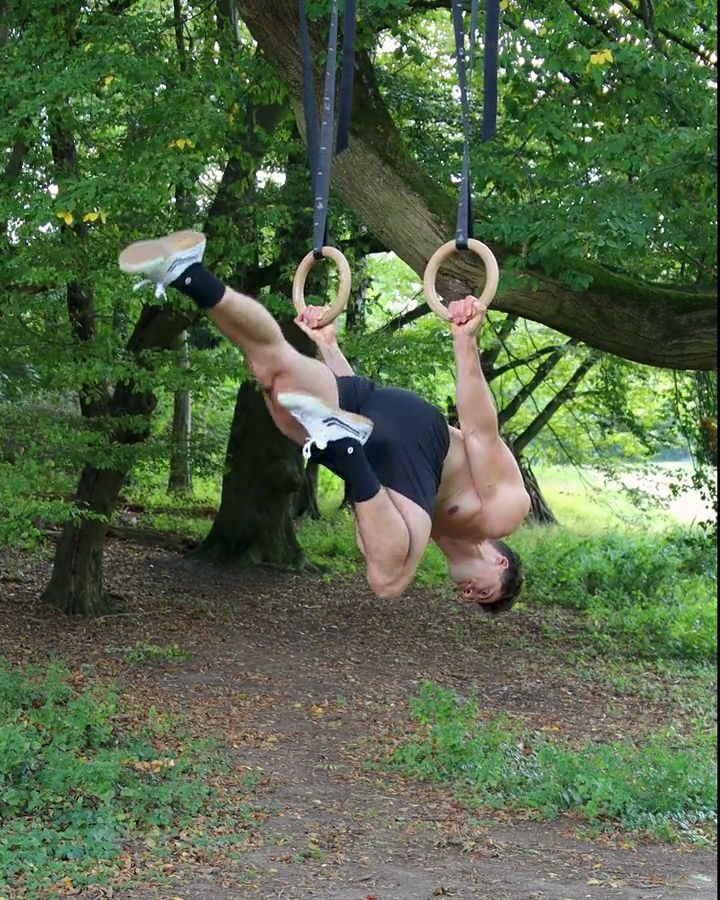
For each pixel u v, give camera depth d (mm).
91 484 13969
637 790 8406
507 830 7680
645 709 11977
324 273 15328
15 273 10773
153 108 10367
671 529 24500
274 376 3771
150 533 19391
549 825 7883
